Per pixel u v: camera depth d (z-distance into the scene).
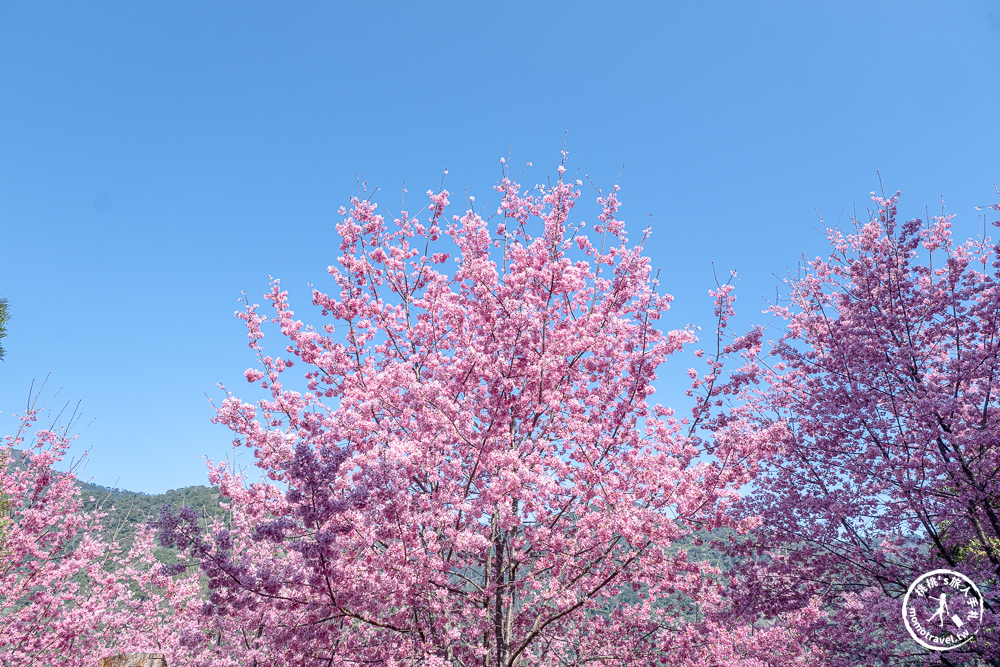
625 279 8.95
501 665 7.54
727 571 9.67
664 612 9.47
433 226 10.29
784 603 9.48
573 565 7.30
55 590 12.41
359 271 9.85
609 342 9.01
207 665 8.43
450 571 7.63
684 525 6.91
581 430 7.77
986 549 8.62
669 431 8.33
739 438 6.91
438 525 7.25
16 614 11.44
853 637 9.20
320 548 5.77
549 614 8.08
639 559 7.05
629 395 8.38
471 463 8.41
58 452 12.67
